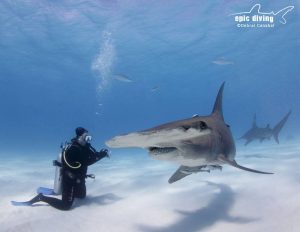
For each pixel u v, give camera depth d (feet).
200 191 16.26
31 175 27.17
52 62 107.14
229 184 17.11
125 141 8.22
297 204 12.20
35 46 87.92
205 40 87.30
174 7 65.67
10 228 12.66
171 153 9.03
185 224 12.09
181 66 120.26
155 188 18.03
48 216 14.05
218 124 12.34
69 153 15.52
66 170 15.58
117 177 23.86
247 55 108.27
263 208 12.62
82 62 108.68
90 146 16.53
